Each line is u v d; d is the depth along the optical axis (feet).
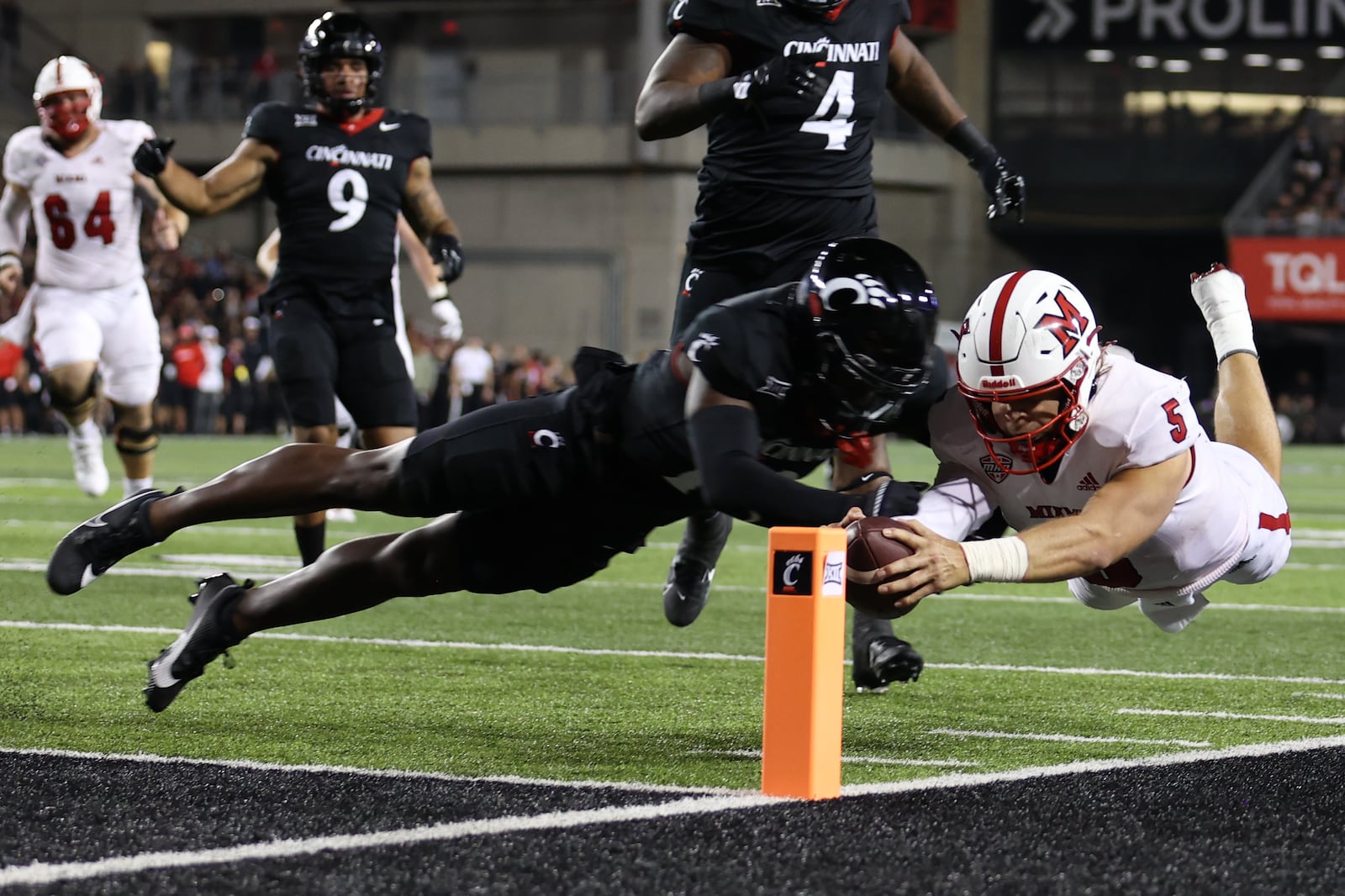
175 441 273.54
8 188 103.55
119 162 102.63
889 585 38.11
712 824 36.22
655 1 344.90
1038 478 43.88
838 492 41.24
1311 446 344.49
